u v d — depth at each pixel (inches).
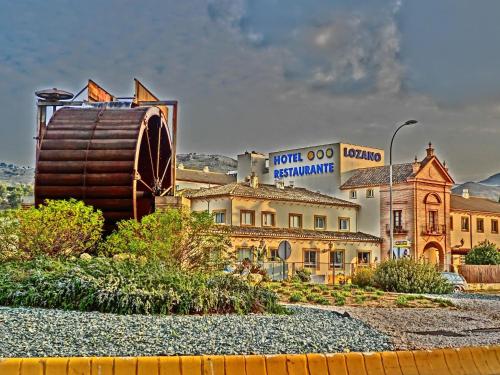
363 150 2807.6
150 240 747.4
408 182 2490.2
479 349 450.6
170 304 559.5
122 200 1047.0
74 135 1076.5
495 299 1075.3
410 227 2481.5
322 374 383.9
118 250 768.3
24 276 605.3
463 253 2802.7
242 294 613.9
